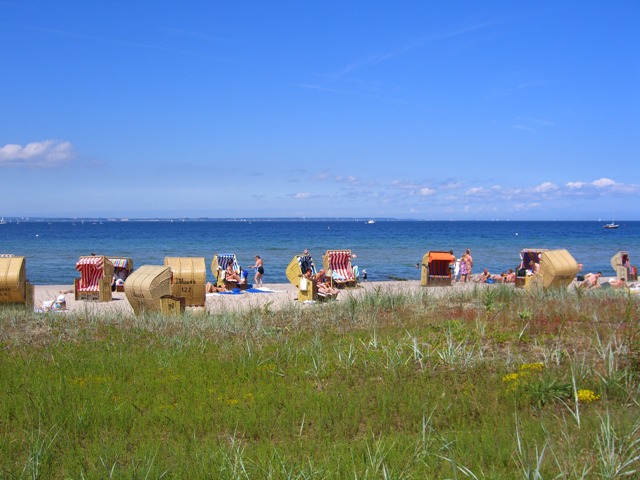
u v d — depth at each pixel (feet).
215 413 22.84
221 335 36.81
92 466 18.06
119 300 71.15
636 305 40.32
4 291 49.29
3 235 307.17
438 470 17.54
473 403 22.91
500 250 189.37
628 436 17.88
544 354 27.84
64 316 42.60
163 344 34.88
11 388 25.67
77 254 166.20
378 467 17.37
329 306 46.80
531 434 19.52
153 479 17.24
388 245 218.59
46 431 21.24
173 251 179.93
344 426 21.31
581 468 16.81
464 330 33.58
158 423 22.17
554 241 249.75
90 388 25.76
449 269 85.56
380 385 25.64
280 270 123.65
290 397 24.84
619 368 25.67
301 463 18.20
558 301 44.62
